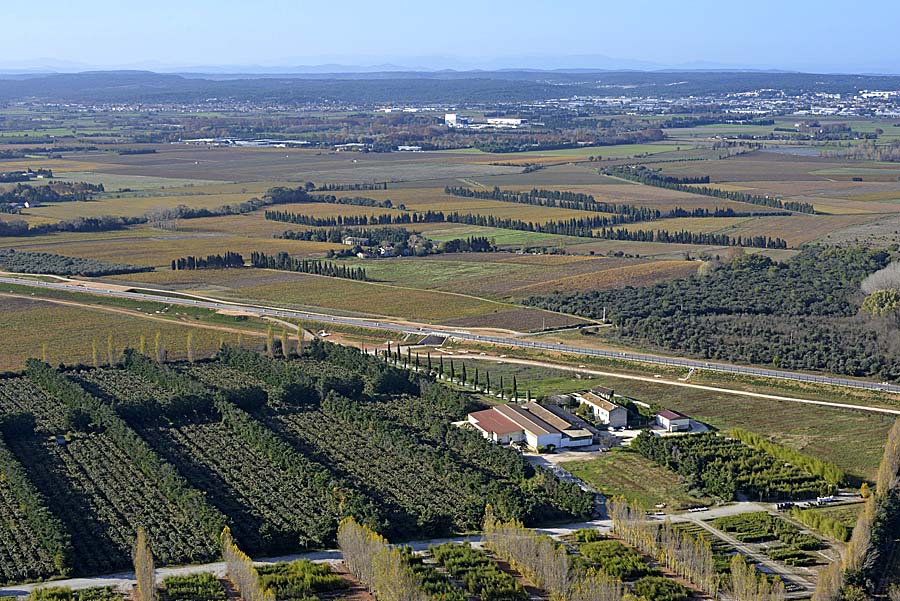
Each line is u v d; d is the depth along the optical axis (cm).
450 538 16512
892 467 17325
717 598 14300
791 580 14925
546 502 17825
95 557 15675
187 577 14712
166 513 17188
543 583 14475
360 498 17188
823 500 17688
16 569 15238
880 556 15162
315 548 16150
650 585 14412
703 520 17088
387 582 13825
